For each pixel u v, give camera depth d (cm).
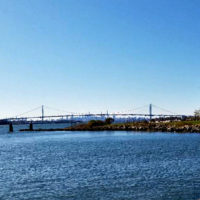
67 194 3588
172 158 6444
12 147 11094
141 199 3347
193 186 3834
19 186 4022
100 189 3784
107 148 9506
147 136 15000
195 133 16175
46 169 5428
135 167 5344
